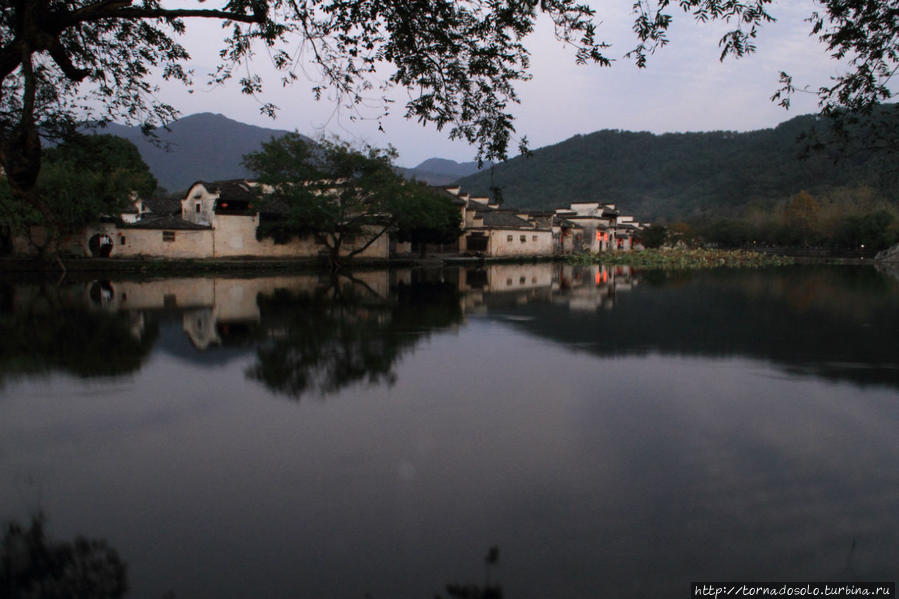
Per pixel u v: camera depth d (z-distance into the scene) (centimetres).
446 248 4625
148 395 718
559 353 984
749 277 2931
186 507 429
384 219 3078
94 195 2483
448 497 445
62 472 490
